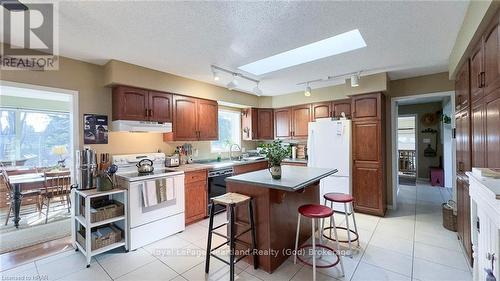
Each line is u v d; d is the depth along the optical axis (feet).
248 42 7.68
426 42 7.80
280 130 16.83
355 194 12.51
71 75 9.05
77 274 7.07
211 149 15.33
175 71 10.85
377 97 11.80
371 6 5.68
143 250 8.55
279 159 7.80
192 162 13.70
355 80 11.04
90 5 5.51
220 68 10.35
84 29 6.74
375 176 11.90
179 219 10.13
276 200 7.38
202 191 11.62
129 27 6.63
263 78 12.14
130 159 10.36
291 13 5.95
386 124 13.11
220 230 10.36
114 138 10.25
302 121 15.65
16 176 12.58
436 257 7.75
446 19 6.32
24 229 10.55
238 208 7.99
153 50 8.34
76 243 8.55
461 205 8.16
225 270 7.23
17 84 7.88
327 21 6.36
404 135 26.89
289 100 16.14
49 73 8.54
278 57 10.39
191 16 6.06
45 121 17.69
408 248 8.42
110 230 8.72
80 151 8.80
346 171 12.30
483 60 5.50
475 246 4.04
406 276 6.75
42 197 12.64
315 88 14.76
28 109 16.75
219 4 5.52
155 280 6.74
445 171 18.86
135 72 9.84
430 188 18.37
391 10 5.86
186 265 7.53
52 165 16.47
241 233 7.30
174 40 7.51
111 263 7.67
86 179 8.70
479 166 5.97
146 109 10.37
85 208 7.77
